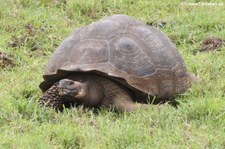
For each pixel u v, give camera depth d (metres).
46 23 28.41
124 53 19.28
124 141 16.83
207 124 17.89
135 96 19.50
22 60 24.69
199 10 30.27
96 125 18.08
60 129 17.33
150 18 29.39
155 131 17.56
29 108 18.94
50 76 19.67
